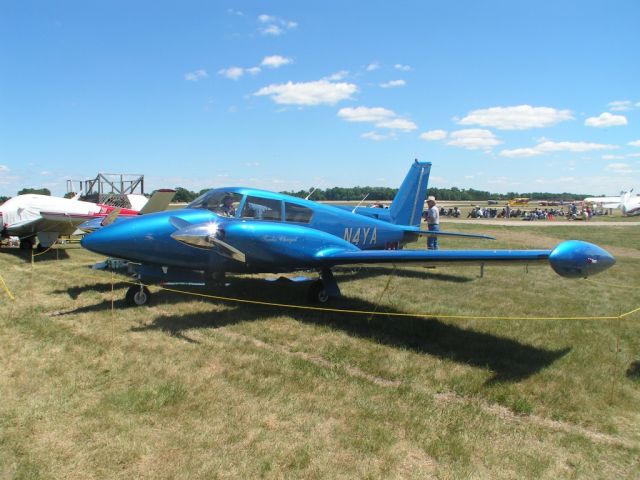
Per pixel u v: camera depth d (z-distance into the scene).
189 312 6.87
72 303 7.38
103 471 2.94
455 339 5.82
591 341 5.79
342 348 5.41
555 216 52.16
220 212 7.03
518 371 4.78
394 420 3.68
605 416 3.90
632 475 3.07
